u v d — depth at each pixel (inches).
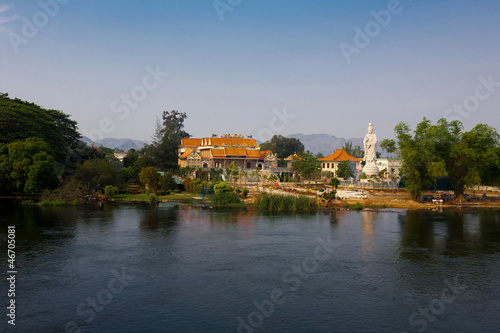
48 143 3587.6
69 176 3912.4
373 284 1274.6
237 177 5098.4
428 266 1476.4
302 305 1096.8
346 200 3575.3
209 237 1967.3
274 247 1763.0
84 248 1700.3
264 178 5172.2
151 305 1085.1
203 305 1088.2
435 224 2421.3
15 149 3198.8
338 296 1168.2
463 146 3617.1
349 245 1812.3
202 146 6481.3
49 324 964.6
